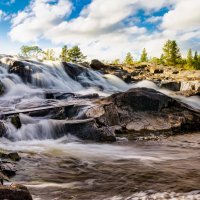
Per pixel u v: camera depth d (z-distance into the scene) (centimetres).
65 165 988
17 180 808
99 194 702
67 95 2242
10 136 1355
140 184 783
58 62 3394
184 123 1916
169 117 1920
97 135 1477
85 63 5044
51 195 690
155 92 1992
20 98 2139
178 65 9344
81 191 724
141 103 1903
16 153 1013
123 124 1773
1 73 2670
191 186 765
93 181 812
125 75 4703
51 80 2908
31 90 2483
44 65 3181
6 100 2006
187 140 1555
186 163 1037
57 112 1691
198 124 1969
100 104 1769
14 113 1529
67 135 1498
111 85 4038
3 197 552
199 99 3531
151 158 1123
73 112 1731
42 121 1502
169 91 4466
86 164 1009
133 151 1262
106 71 4809
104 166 984
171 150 1293
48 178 834
